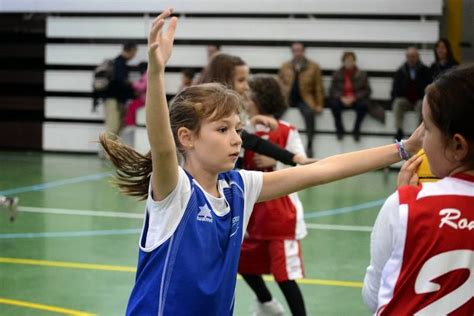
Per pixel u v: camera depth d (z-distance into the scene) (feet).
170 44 9.23
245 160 18.52
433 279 7.91
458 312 7.86
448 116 7.88
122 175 10.43
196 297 9.53
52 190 40.68
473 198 8.06
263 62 56.44
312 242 29.32
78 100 59.11
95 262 25.84
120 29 58.75
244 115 17.76
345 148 53.01
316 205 37.73
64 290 22.48
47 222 32.35
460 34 56.85
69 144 59.26
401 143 10.23
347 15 56.34
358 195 40.88
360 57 55.21
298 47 52.70
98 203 36.94
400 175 9.25
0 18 60.49
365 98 52.03
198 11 57.31
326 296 22.20
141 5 58.23
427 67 50.83
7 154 57.52
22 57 60.44
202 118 9.92
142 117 54.44
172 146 9.31
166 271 9.55
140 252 9.90
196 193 9.78
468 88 7.84
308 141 52.49
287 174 10.39
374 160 10.27
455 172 8.27
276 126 18.89
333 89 52.39
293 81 52.70
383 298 8.21
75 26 59.31
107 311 20.56
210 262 9.72
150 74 9.04
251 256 18.71
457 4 56.59
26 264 25.44
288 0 55.88
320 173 10.29
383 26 54.85
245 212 10.31
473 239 7.89
